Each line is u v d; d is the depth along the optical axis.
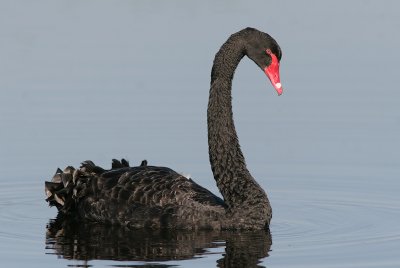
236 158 13.60
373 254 12.09
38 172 16.77
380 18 26.17
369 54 23.09
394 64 22.30
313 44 23.83
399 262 11.70
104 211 13.85
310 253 12.16
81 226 13.82
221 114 13.74
